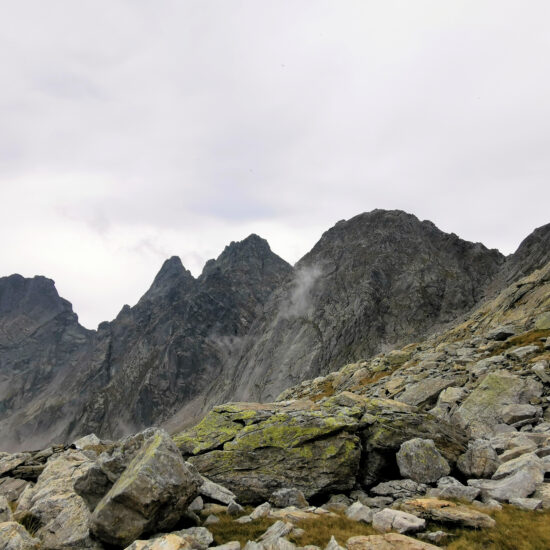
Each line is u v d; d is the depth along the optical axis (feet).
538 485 53.98
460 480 65.46
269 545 43.50
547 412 84.94
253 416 80.18
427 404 112.98
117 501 45.85
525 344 134.31
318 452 68.03
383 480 68.49
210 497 60.75
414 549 39.55
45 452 91.71
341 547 40.86
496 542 42.24
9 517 52.95
